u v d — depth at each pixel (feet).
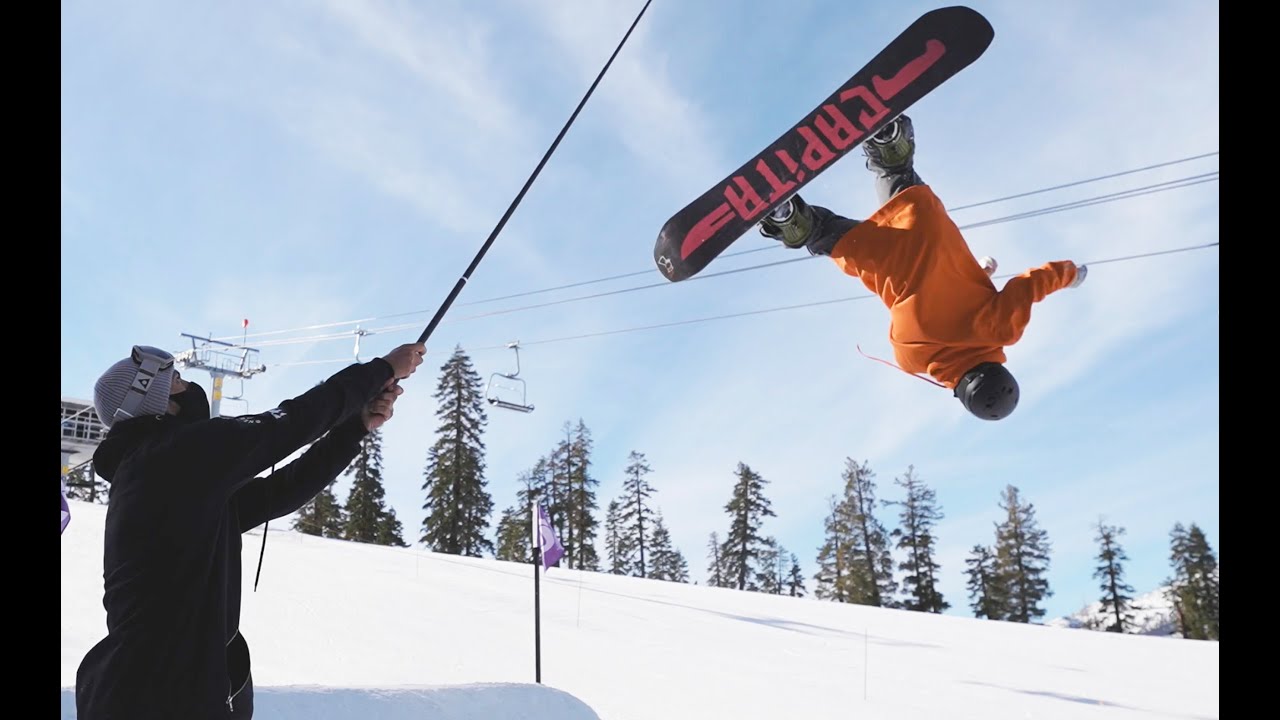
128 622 5.38
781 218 11.16
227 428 5.60
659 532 198.80
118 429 6.12
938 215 10.59
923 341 10.61
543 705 13.67
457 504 161.07
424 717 12.64
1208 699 40.29
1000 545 175.11
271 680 30.12
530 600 57.52
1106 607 170.81
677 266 11.12
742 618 60.18
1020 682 42.27
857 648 49.90
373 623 43.68
